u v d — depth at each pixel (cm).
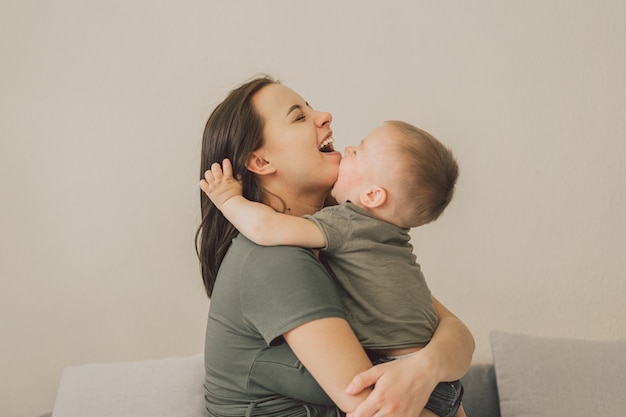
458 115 244
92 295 229
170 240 233
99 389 191
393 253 123
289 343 109
